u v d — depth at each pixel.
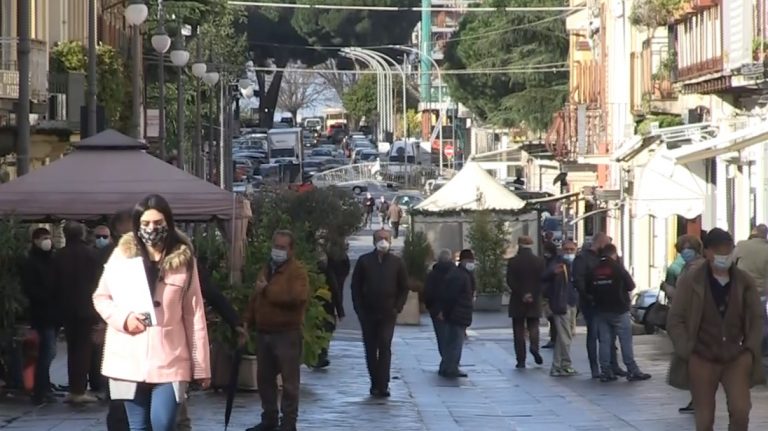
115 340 19.61
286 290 29.64
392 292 38.47
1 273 34.56
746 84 64.12
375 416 34.47
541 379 45.94
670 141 77.00
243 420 32.47
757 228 39.28
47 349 34.62
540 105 149.12
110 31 96.25
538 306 50.69
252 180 184.50
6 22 62.66
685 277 24.77
